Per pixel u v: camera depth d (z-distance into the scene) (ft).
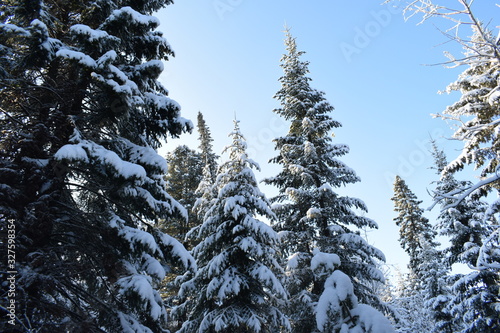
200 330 33.78
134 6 29.40
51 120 22.06
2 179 19.51
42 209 19.20
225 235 39.70
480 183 19.52
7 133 21.97
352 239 40.22
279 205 46.26
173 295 58.49
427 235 83.97
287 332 37.40
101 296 24.88
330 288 24.97
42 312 17.44
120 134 30.01
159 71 26.53
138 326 21.74
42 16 21.42
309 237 43.24
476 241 54.19
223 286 33.73
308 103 51.01
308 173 45.50
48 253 19.22
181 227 65.10
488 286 47.50
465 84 34.06
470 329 46.47
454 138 22.59
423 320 75.31
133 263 24.71
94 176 25.46
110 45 23.34
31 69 22.59
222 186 44.45
